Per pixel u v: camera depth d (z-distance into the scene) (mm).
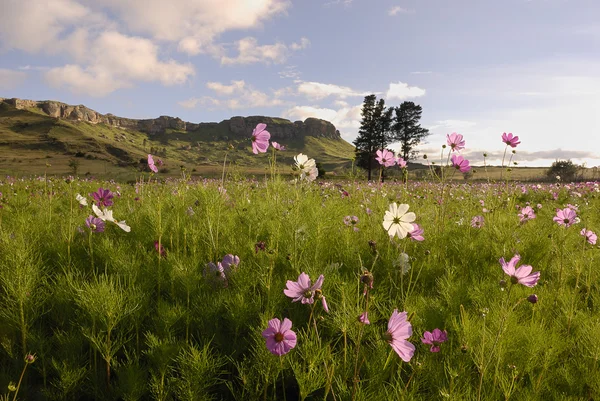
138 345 1729
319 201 3691
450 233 3357
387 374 1575
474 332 1681
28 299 1665
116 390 1521
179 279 2158
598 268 2672
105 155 102688
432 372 1560
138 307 1768
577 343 1824
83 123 170500
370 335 1754
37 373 1664
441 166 3629
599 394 1486
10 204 4305
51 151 106625
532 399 1396
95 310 1559
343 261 2580
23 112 154625
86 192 7551
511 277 1567
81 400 1585
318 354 1463
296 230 2576
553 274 2748
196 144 181500
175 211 3143
